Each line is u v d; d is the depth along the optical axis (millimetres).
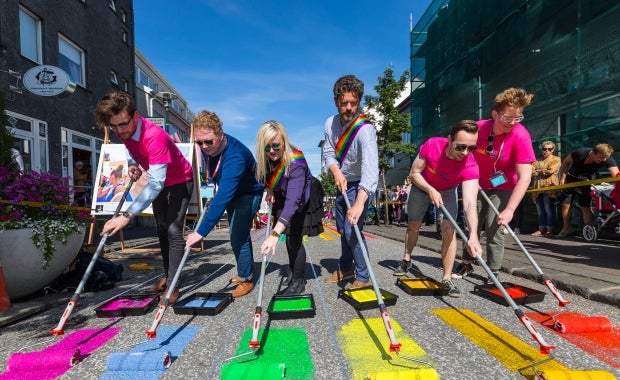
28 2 8469
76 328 2439
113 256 5414
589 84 6832
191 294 3010
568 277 3291
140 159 2979
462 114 11359
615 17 6336
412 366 1774
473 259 3734
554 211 7180
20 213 3070
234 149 2900
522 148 2980
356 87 2904
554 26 7758
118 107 2562
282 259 5133
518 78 8891
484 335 2172
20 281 2980
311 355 1932
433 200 3027
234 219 3158
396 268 4285
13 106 7832
